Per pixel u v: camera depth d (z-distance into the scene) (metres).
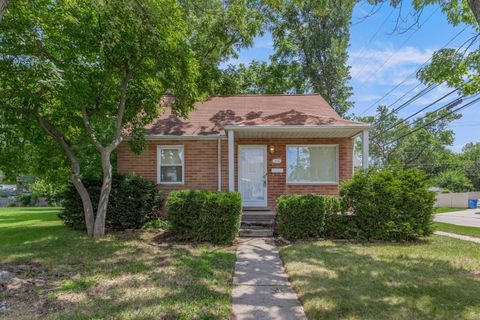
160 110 9.85
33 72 6.05
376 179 7.56
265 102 12.34
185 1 12.39
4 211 18.75
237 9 13.94
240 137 10.35
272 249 6.76
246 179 10.41
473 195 30.91
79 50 6.88
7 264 5.42
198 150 10.19
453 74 7.84
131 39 6.80
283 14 19.27
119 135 8.24
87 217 8.02
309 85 21.91
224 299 3.86
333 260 5.59
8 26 6.12
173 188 10.12
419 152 35.44
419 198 7.46
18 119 7.07
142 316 3.33
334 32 20.59
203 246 6.93
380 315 3.36
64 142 8.12
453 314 3.38
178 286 4.30
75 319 3.25
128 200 8.84
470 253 6.16
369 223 7.45
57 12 6.44
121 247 6.69
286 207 7.65
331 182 10.30
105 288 4.22
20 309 3.53
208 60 13.79
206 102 12.49
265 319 3.40
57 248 6.61
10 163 8.90
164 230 8.64
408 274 4.75
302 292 4.06
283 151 10.38
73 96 6.36
